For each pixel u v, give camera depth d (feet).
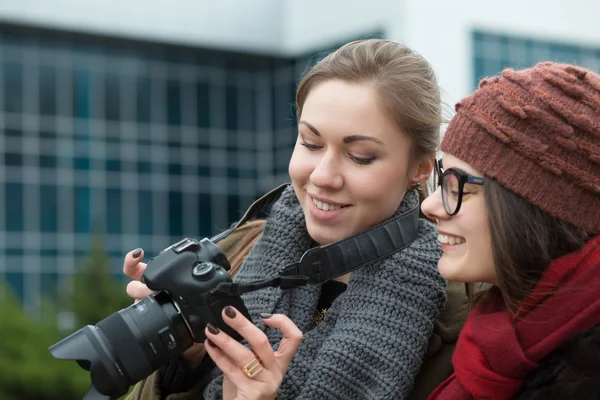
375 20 81.30
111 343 6.08
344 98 6.72
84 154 88.63
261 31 92.12
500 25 80.12
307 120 6.82
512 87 5.90
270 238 7.46
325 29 87.97
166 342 6.17
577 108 5.73
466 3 78.69
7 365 36.09
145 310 6.20
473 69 79.00
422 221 7.38
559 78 5.81
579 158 5.70
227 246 8.46
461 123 6.03
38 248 86.38
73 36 86.33
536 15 82.23
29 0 83.35
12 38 85.20
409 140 6.88
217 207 94.32
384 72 6.75
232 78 94.94
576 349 5.38
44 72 87.04
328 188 6.80
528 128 5.78
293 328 6.26
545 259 5.74
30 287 85.87
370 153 6.75
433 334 7.00
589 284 5.56
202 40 90.02
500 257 5.81
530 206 5.77
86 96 88.74
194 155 93.50
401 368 6.59
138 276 7.06
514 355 5.65
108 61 89.56
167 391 7.45
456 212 5.99
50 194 87.20
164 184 92.02
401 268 6.90
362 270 7.00
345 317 6.86
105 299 41.98
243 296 7.38
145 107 91.35
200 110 93.71
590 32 84.69
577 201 5.70
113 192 89.81
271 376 6.19
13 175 85.76
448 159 6.13
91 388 6.15
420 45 76.69
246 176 95.71
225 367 6.21
